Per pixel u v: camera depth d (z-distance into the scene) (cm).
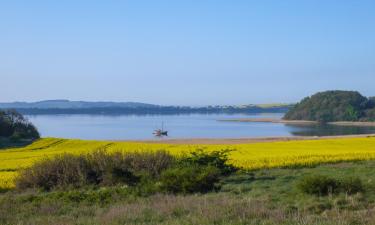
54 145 5259
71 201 1587
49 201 1583
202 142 6225
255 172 2434
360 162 2809
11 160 3497
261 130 13112
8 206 1491
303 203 1317
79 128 14400
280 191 1655
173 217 1149
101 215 1234
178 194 1655
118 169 2153
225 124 17775
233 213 1130
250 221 1041
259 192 1636
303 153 3372
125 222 1120
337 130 12938
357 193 1435
